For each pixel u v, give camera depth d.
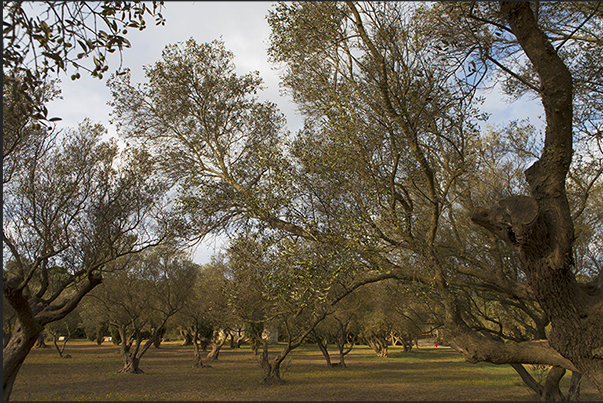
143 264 27.94
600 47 8.06
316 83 9.16
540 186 5.93
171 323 38.28
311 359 40.09
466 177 10.45
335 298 8.91
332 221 8.24
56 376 24.53
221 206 10.80
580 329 5.52
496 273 9.89
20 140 10.27
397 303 18.11
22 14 5.91
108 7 6.42
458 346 6.86
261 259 9.64
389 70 7.82
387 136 8.10
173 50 12.45
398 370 30.02
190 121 12.66
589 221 12.57
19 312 9.37
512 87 8.96
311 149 9.17
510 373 28.36
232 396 17.28
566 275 5.59
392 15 7.72
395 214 7.83
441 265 7.94
